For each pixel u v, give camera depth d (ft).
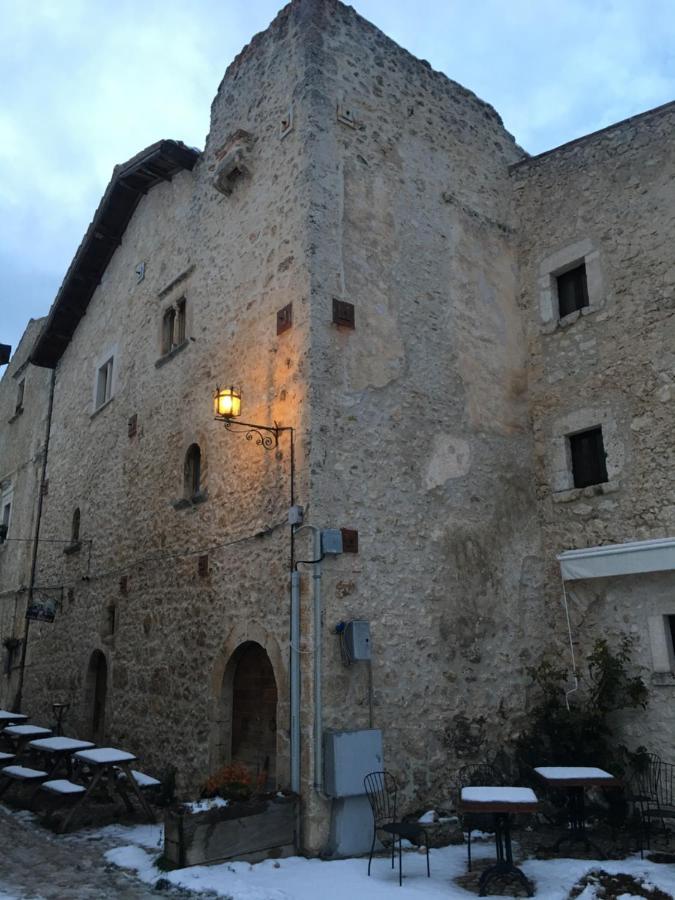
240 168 26.53
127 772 21.58
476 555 23.81
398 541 21.86
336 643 19.61
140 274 35.40
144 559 29.66
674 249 23.90
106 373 38.81
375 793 18.58
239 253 26.55
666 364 23.39
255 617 21.70
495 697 22.85
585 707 23.07
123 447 34.01
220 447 25.48
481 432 25.41
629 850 18.33
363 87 25.54
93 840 19.63
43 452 46.29
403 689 20.72
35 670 40.29
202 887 15.15
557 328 26.96
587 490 24.70
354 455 21.57
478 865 17.22
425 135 27.12
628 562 22.45
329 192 23.38
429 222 26.17
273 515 21.75
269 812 17.79
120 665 29.91
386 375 23.15
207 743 22.75
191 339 28.99
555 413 26.40
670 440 22.82
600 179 26.71
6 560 49.39
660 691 21.75
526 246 28.78
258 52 27.61
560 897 14.75
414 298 24.77
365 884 15.53
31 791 24.84
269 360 23.44
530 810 14.78
